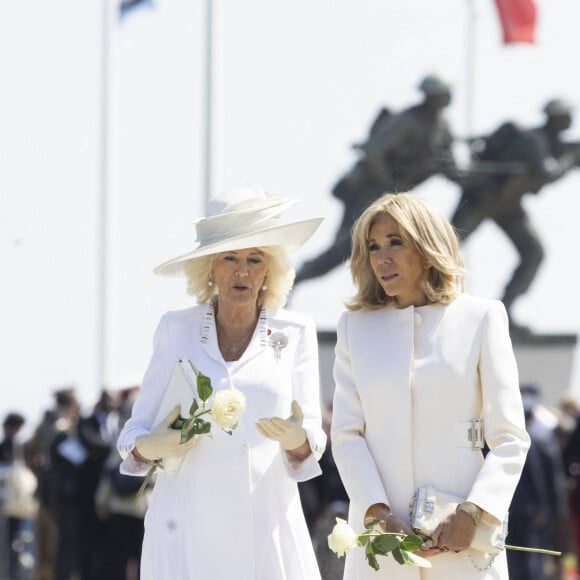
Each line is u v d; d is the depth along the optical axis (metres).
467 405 15.58
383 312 16.00
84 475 37.19
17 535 40.62
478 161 56.47
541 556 34.59
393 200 15.87
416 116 53.91
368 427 15.77
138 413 16.53
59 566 37.81
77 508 37.25
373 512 15.41
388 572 15.48
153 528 16.34
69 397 39.88
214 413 15.39
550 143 56.59
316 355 16.70
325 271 53.72
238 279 16.45
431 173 54.16
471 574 15.29
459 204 56.59
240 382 16.31
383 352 15.77
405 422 15.55
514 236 57.62
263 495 16.28
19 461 41.44
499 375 15.51
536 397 35.50
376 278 16.11
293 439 15.84
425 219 15.77
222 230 16.59
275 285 16.75
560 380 59.09
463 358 15.59
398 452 15.57
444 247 15.77
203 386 15.70
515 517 34.09
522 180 56.12
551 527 35.03
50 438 38.62
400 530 15.22
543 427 35.22
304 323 16.70
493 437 15.47
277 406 16.31
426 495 15.30
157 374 16.61
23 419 41.84
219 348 16.58
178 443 15.87
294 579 16.34
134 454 16.38
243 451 16.23
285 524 16.38
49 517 38.69
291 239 16.53
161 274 16.97
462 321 15.71
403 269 15.77
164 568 16.20
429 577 15.38
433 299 15.80
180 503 16.25
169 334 16.67
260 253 16.56
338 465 15.80
